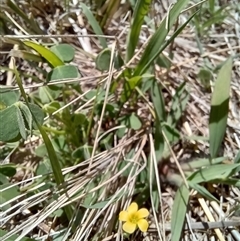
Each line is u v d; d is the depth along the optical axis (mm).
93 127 114
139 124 111
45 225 104
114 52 105
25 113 86
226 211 110
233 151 118
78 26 132
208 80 124
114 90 114
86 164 105
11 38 106
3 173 103
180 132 120
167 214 108
